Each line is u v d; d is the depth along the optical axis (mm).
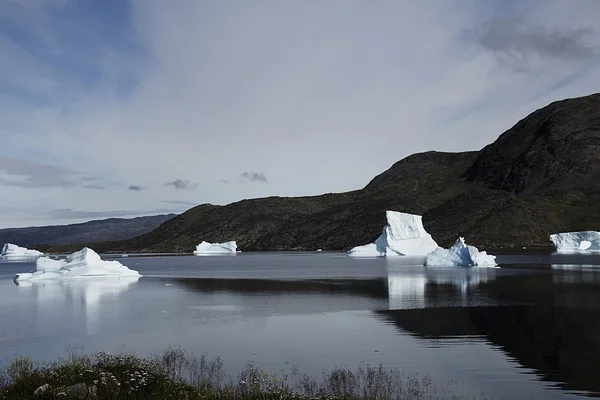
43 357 20781
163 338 24312
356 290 44906
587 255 111375
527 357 19453
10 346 23109
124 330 26625
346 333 24766
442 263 79438
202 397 13266
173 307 35219
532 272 62812
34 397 12797
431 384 16500
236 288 49031
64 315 32188
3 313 33281
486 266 74312
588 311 29906
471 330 24891
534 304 33219
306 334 24672
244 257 153500
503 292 40688
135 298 41156
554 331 24188
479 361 19047
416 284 49344
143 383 14094
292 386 16172
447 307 32719
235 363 19281
